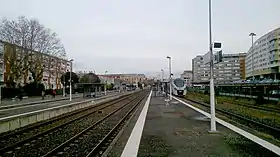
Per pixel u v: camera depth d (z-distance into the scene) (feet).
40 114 75.61
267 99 119.24
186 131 49.34
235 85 174.70
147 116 75.20
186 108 101.55
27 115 67.36
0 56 215.10
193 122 61.77
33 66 228.02
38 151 39.50
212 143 38.75
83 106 126.93
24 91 229.45
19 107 124.88
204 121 63.52
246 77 394.32
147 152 33.88
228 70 428.97
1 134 53.72
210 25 51.03
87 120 79.77
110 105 142.61
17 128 61.77
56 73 281.74
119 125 65.36
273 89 117.39
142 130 50.98
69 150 39.27
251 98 139.03
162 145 37.68
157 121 64.08
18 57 219.82
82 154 36.83
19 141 45.39
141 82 579.07
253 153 32.99
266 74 303.68
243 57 427.33
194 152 33.47
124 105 138.82
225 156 31.55
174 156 31.73
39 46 228.84
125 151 34.68
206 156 31.55
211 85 49.85
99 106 136.98
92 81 335.67
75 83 287.07
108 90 435.53
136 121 65.16
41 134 53.26
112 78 557.33
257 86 131.95
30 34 223.51
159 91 287.48
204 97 180.75
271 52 290.76
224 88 206.18
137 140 41.47
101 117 87.81
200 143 38.81
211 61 50.24
